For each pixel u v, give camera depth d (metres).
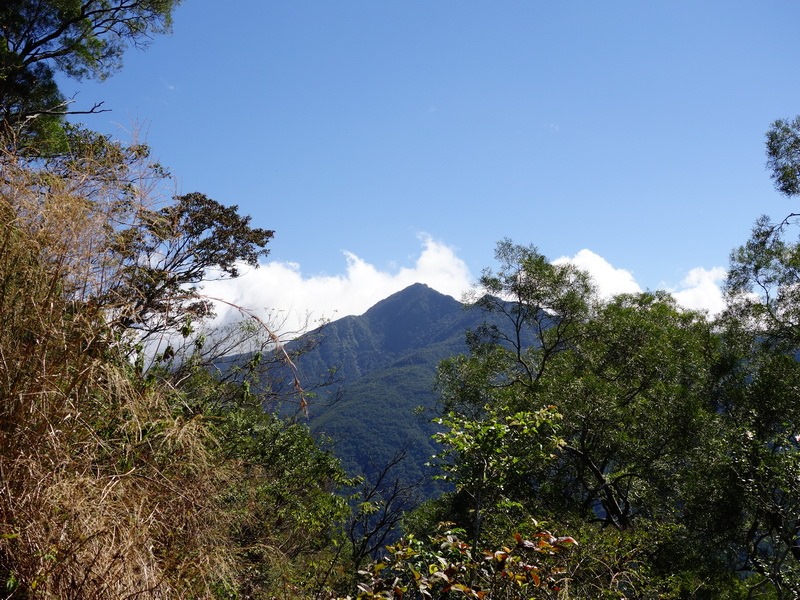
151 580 2.65
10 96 9.94
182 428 3.27
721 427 13.85
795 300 15.02
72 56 11.80
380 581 3.28
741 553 11.30
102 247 3.31
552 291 17.94
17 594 2.38
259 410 6.48
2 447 2.67
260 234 11.53
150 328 3.85
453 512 10.94
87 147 3.67
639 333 16.80
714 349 15.84
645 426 14.73
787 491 8.34
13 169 3.33
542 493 13.68
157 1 12.12
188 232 8.65
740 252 15.73
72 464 2.82
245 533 4.17
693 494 11.50
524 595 3.45
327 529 8.86
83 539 2.56
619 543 7.66
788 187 14.66
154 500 3.03
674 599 8.70
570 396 14.28
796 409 12.76
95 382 3.05
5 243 2.99
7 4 10.53
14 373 2.84
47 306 3.01
